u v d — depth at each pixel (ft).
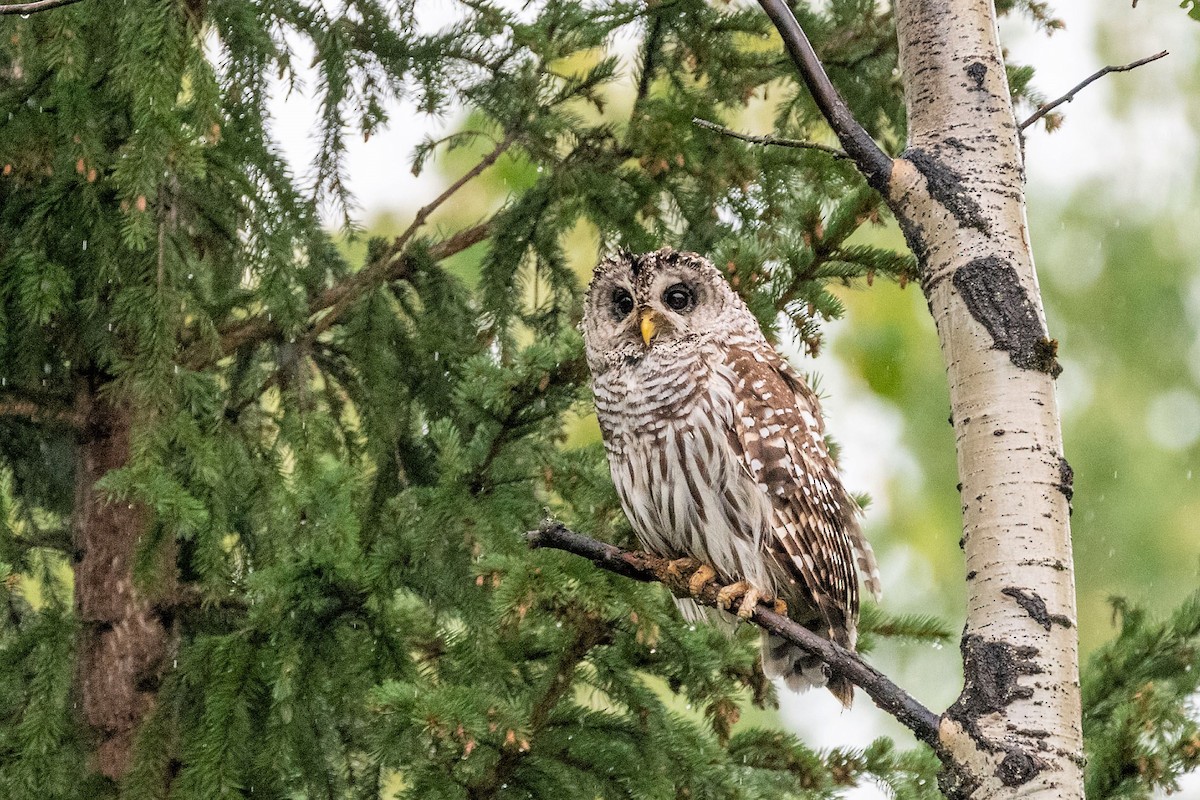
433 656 34.53
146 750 31.63
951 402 22.68
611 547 26.71
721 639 34.47
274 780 31.32
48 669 31.96
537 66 37.76
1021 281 22.56
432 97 38.14
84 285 35.37
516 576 29.32
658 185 38.24
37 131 32.55
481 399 31.53
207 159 33.12
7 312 35.60
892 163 23.38
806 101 38.99
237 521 39.22
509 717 28.55
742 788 31.19
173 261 32.96
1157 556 64.34
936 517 66.13
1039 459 21.79
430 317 39.19
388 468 37.88
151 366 32.27
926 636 37.65
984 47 23.80
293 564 31.07
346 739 35.55
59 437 41.42
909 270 32.60
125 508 39.01
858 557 37.88
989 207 22.86
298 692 30.91
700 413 34.76
